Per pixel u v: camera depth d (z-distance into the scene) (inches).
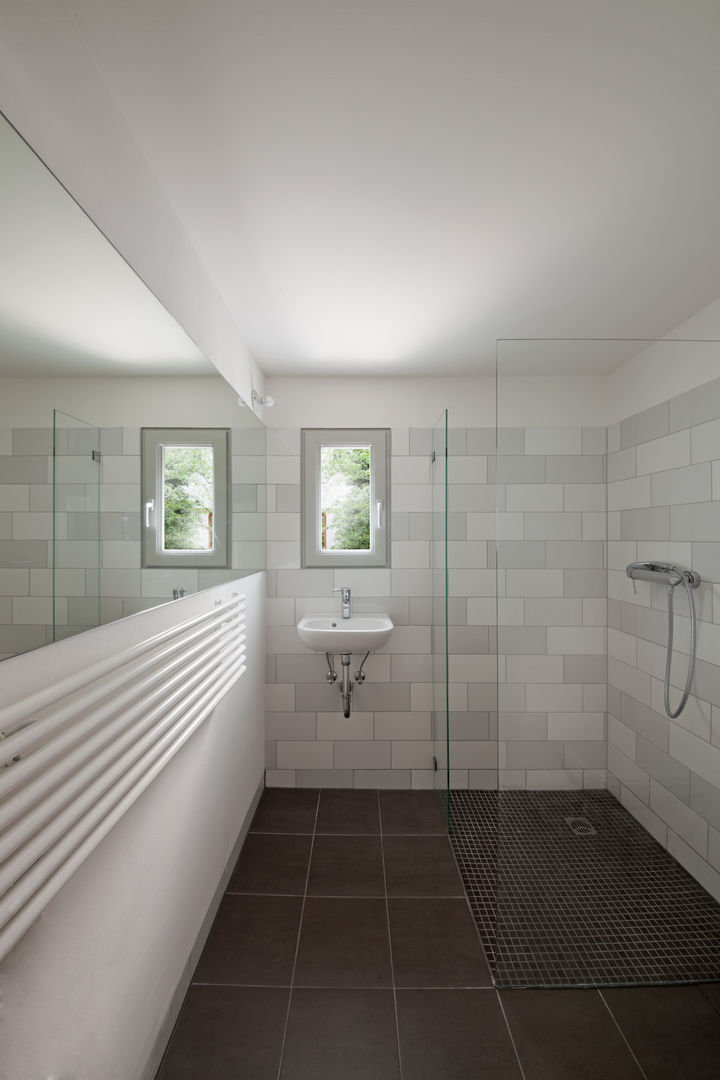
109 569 47.2
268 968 73.5
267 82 47.3
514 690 85.5
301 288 87.3
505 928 78.8
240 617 94.2
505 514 85.9
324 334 106.1
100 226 47.2
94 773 39.7
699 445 83.4
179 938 66.1
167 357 62.1
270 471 132.5
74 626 40.9
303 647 131.6
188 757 69.1
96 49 44.1
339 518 134.0
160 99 49.4
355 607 132.1
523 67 46.2
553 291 89.0
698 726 83.0
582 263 80.1
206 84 47.5
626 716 84.6
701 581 82.9
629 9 41.1
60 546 38.6
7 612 32.1
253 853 101.8
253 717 115.0
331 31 42.4
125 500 50.5
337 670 131.5
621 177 61.1
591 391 84.7
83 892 42.8
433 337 108.1
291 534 132.2
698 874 81.3
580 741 85.0
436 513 123.6
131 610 51.9
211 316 83.4
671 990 70.9
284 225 69.9
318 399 132.6
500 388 85.4
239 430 99.0
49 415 36.9
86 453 42.7
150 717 51.1
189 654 63.2
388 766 131.2
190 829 70.2
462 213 67.9
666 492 83.7
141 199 56.2
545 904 79.4
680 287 87.9
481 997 69.4
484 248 76.1
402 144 55.4
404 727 131.6
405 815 117.1
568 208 66.9
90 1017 43.9
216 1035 63.2
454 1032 64.3
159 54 44.5
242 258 77.8
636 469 84.4
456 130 53.6
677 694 83.7
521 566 85.7
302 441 132.8
